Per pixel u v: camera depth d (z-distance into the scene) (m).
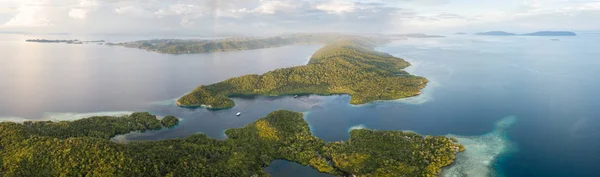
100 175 151.00
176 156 174.25
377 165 187.00
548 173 186.75
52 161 160.75
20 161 161.62
